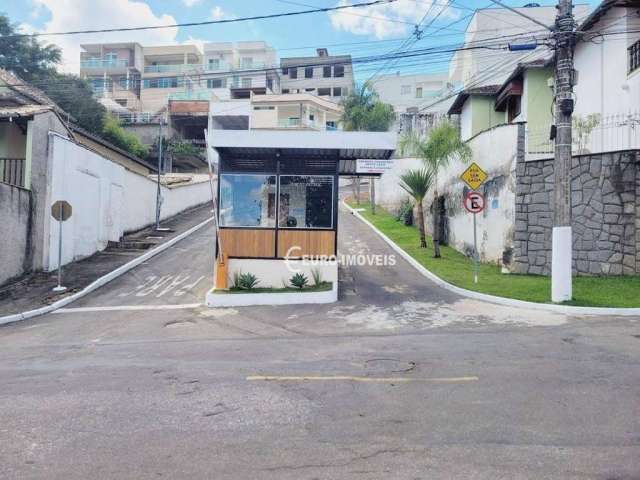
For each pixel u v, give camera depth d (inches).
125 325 443.8
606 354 289.1
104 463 168.6
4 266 594.9
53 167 684.1
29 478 159.0
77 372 289.3
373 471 158.1
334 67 2610.7
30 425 204.5
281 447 177.6
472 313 435.8
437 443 177.5
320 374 266.8
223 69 2541.8
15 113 645.9
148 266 737.0
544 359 282.4
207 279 652.1
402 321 416.8
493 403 215.5
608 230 546.6
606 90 722.2
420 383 245.8
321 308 483.8
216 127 1996.8
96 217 815.7
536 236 592.4
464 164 775.1
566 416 199.0
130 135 1676.9
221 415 210.7
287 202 569.3
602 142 616.1
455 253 776.3
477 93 1036.5
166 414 213.6
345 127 1409.9
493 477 152.5
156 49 2600.9
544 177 587.2
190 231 1024.2
